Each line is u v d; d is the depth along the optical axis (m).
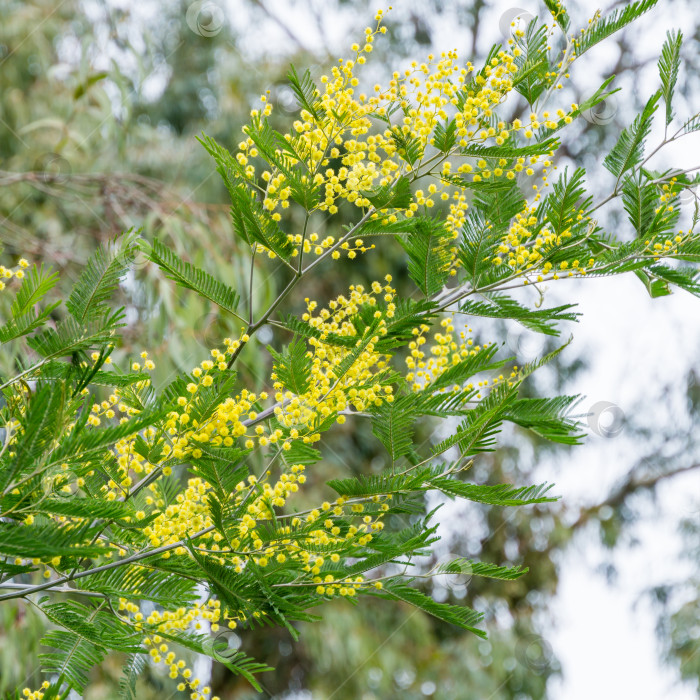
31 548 1.46
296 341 1.59
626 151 1.73
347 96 1.64
